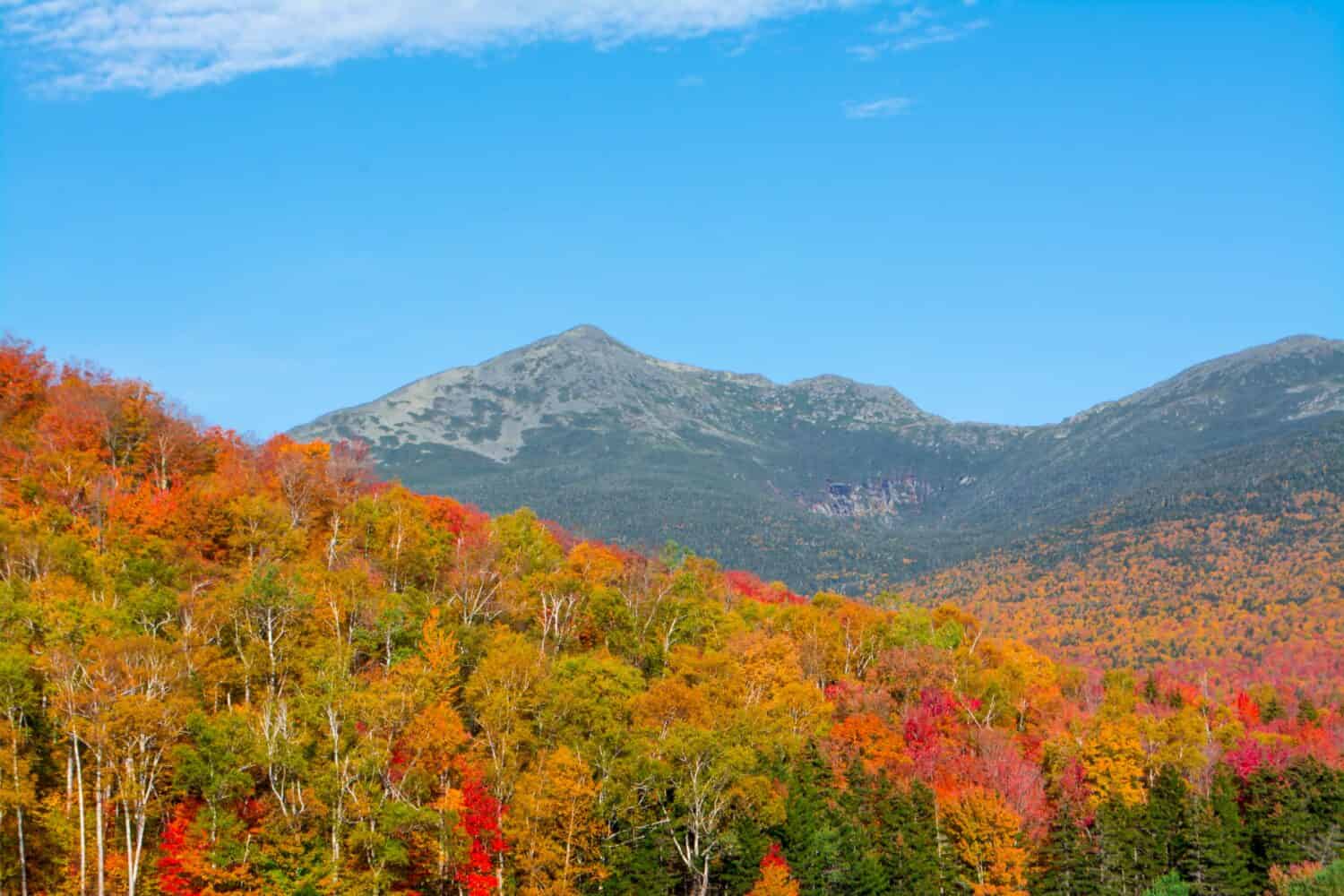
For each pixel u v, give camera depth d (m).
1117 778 116.19
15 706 77.88
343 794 80.56
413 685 91.25
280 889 76.44
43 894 75.56
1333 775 118.81
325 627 99.69
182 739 82.19
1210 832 109.31
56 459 117.94
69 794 77.12
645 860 88.12
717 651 119.62
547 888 84.62
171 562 107.81
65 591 89.31
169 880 75.25
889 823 101.88
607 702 97.38
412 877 85.25
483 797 85.62
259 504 118.06
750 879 91.00
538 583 122.75
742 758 92.31
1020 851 101.50
